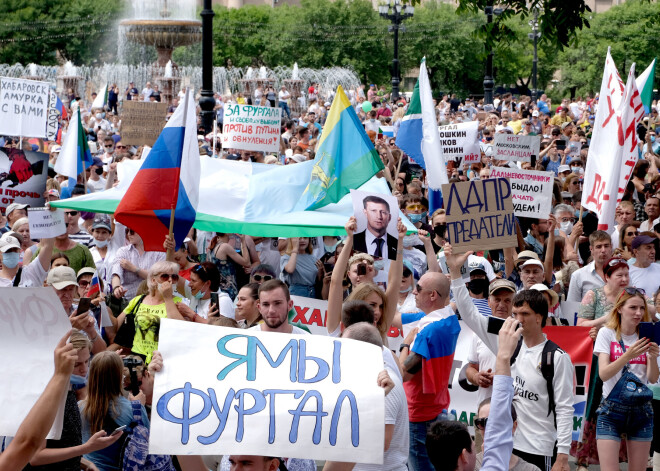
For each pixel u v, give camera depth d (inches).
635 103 430.6
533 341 267.0
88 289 354.0
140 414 246.4
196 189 371.9
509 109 1600.6
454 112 1633.9
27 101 537.0
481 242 315.3
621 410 289.4
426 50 2849.4
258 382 183.6
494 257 426.9
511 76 2908.5
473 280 345.4
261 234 412.8
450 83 2928.2
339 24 2822.3
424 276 285.1
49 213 358.0
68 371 162.4
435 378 274.8
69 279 306.2
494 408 215.3
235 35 2802.7
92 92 1868.8
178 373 182.4
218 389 182.1
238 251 458.0
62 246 403.5
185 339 185.3
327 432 181.8
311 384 184.4
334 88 2418.8
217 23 2797.7
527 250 402.9
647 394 288.5
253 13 2842.0
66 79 1895.9
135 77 1951.3
